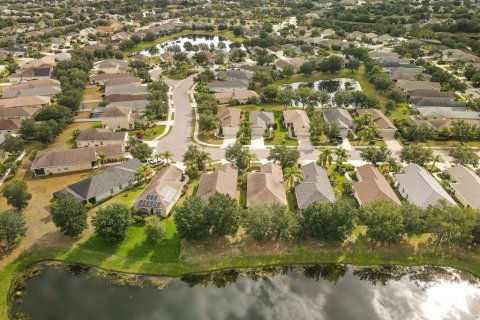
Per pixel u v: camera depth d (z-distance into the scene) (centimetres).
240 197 9994
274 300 7306
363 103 15875
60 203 8338
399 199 10081
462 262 8206
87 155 11531
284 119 14588
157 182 9781
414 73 19638
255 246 8500
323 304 7212
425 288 7631
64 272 7906
